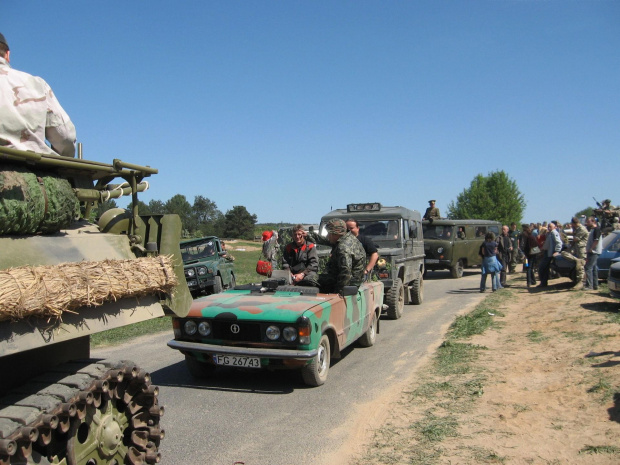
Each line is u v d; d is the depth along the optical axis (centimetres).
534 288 1573
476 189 6294
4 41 334
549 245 1531
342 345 722
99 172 387
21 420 286
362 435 499
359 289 807
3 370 338
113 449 360
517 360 730
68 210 356
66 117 365
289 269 815
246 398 622
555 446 446
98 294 314
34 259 312
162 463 447
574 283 1474
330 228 758
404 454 451
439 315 1184
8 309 259
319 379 657
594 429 468
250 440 495
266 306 643
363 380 685
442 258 2052
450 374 688
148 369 761
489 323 1017
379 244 1217
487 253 1584
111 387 358
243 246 5569
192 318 651
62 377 342
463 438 477
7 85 326
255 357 619
